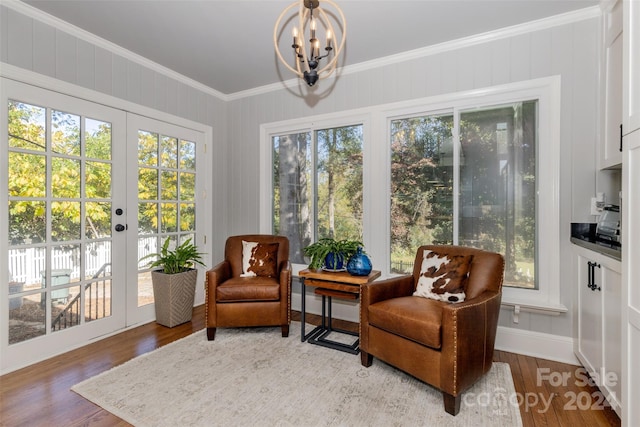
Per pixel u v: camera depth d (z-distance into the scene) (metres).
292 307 3.45
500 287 2.01
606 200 2.16
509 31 2.42
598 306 1.77
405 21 2.33
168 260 2.91
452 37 2.56
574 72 2.24
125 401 1.76
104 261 2.69
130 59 2.84
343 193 3.21
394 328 1.90
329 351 2.38
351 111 3.08
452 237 2.70
